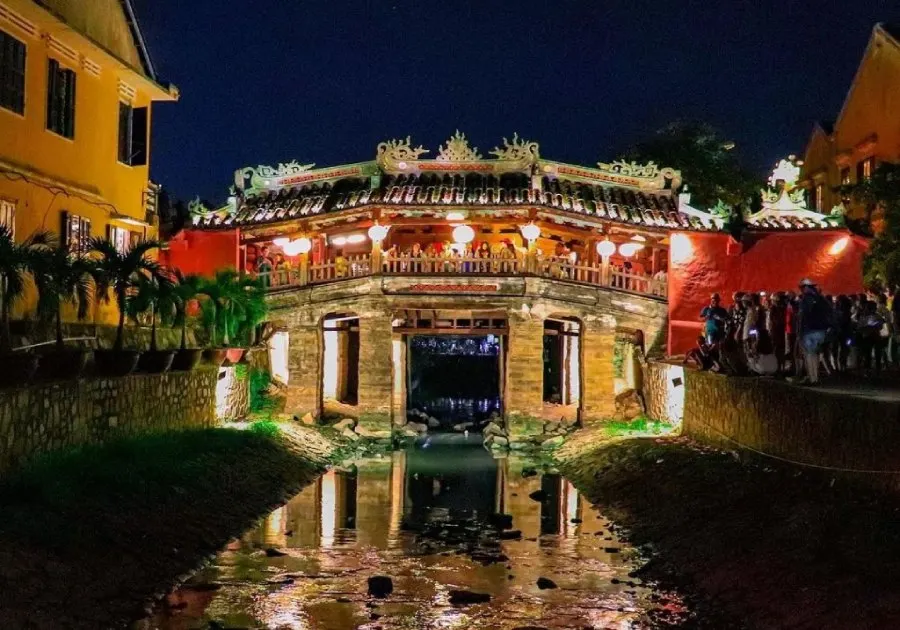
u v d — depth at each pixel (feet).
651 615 44.32
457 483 84.38
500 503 74.54
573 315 108.27
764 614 40.40
